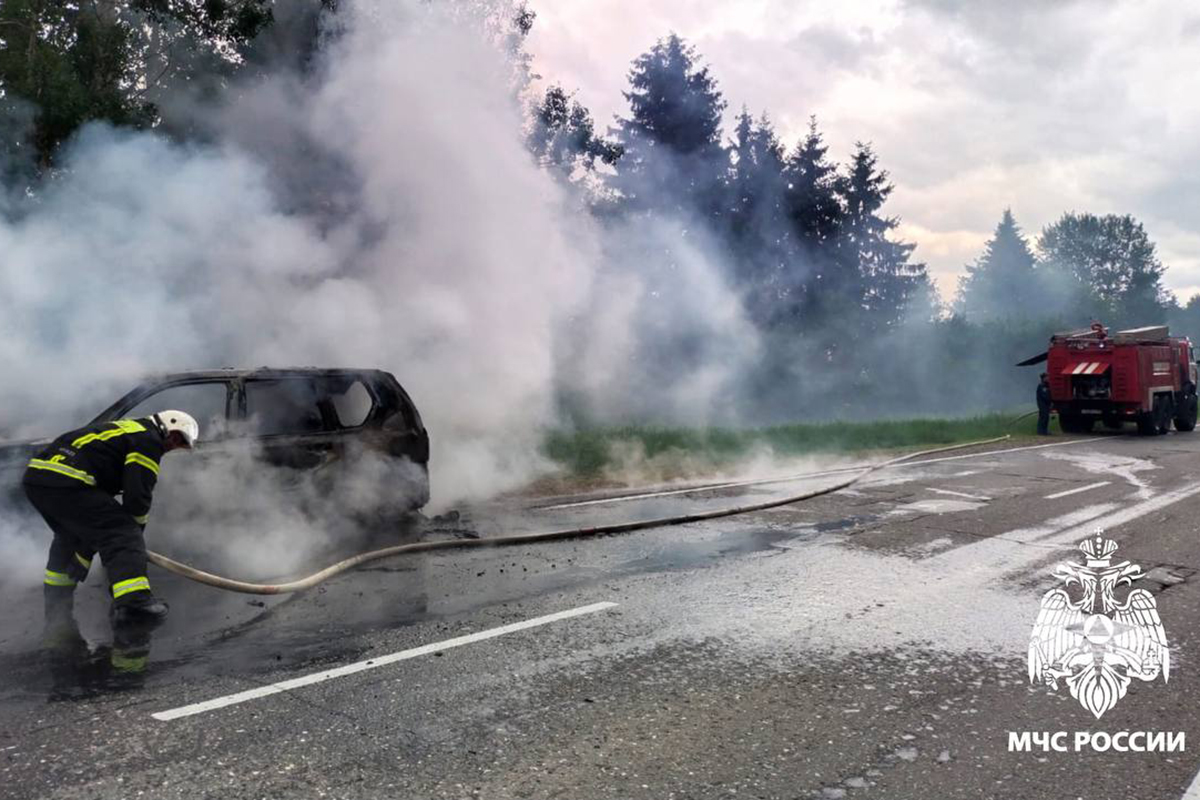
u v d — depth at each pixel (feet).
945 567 22.86
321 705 13.39
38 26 33.17
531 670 15.05
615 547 25.29
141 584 17.43
